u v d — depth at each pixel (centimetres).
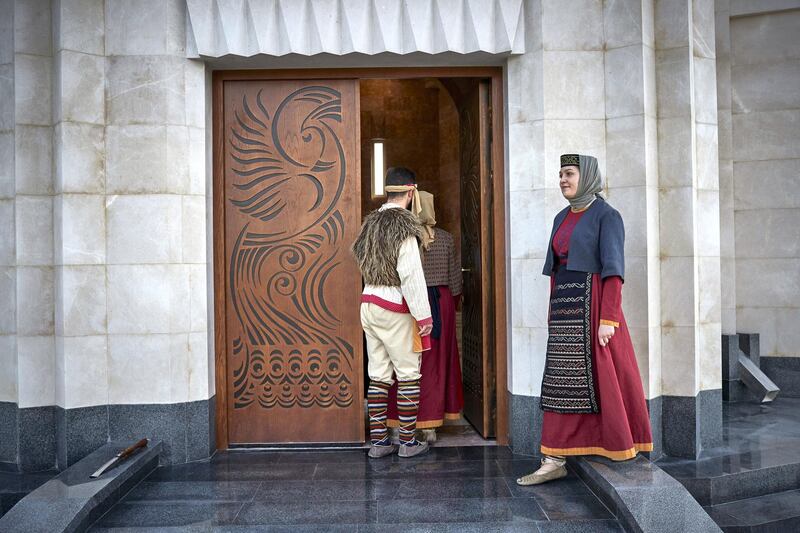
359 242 358
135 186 356
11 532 246
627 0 355
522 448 368
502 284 389
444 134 644
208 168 376
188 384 360
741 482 327
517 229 368
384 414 367
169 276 355
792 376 523
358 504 292
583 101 362
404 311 353
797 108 525
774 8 520
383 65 380
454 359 402
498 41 362
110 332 356
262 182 387
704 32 368
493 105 388
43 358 361
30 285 359
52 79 359
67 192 346
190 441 360
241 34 359
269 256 389
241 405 389
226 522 273
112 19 357
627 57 355
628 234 357
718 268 372
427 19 360
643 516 254
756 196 538
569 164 310
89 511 268
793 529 301
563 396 307
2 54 360
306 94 387
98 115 355
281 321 389
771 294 535
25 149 356
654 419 355
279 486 318
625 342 305
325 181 387
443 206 648
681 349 359
